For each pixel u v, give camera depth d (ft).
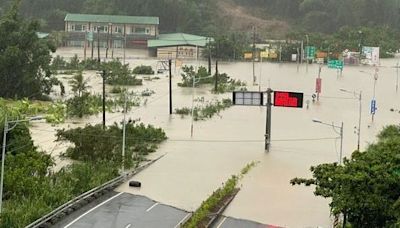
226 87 371.56
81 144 179.52
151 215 134.82
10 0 609.01
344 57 516.73
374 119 276.00
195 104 303.89
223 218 136.56
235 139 223.30
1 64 306.35
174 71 459.73
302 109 300.20
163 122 254.47
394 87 394.93
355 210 96.53
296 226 133.18
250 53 495.41
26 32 315.17
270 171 177.47
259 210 143.02
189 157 193.47
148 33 582.76
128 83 379.55
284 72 463.83
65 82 382.01
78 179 149.07
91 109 268.82
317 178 105.09
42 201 130.72
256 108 301.02
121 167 172.14
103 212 135.03
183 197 150.61
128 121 225.15
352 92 334.65
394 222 94.73
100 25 575.79
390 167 99.04
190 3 651.25
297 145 214.90
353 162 100.58
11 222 116.67
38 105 264.11
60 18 618.44
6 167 142.10
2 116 164.35
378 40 583.17
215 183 164.35
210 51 485.15
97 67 444.96
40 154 160.76
